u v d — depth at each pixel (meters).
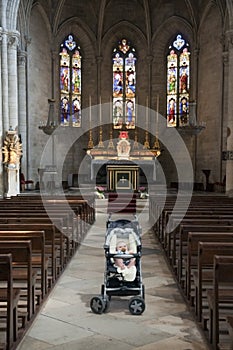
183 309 7.33
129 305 7.03
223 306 6.90
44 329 6.38
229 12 25.91
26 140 31.95
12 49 24.55
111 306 7.47
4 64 24.11
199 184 33.81
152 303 7.65
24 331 6.09
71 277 9.43
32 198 17.75
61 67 36.19
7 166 23.38
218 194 28.02
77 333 6.23
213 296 5.63
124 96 37.44
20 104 31.58
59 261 10.58
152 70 37.03
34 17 32.97
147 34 36.69
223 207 13.33
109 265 7.47
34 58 33.06
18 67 31.36
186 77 36.09
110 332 6.27
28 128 32.31
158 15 36.41
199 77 35.12
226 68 31.73
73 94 36.88
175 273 9.39
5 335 6.08
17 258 6.41
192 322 6.70
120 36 37.47
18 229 8.66
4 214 10.78
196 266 8.25
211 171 33.22
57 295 8.09
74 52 36.78
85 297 7.97
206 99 34.09
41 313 7.08
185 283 8.14
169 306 7.49
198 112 35.22
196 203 15.31
